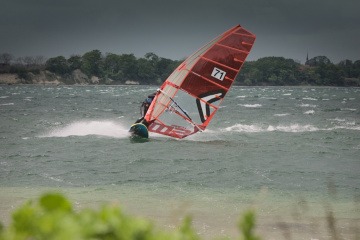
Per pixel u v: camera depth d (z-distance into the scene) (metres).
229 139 97.19
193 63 94.44
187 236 5.82
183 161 72.25
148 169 66.38
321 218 41.50
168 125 95.00
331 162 73.56
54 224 5.12
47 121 142.88
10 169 65.38
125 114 182.50
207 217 41.66
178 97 94.81
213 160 73.44
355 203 47.50
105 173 63.38
